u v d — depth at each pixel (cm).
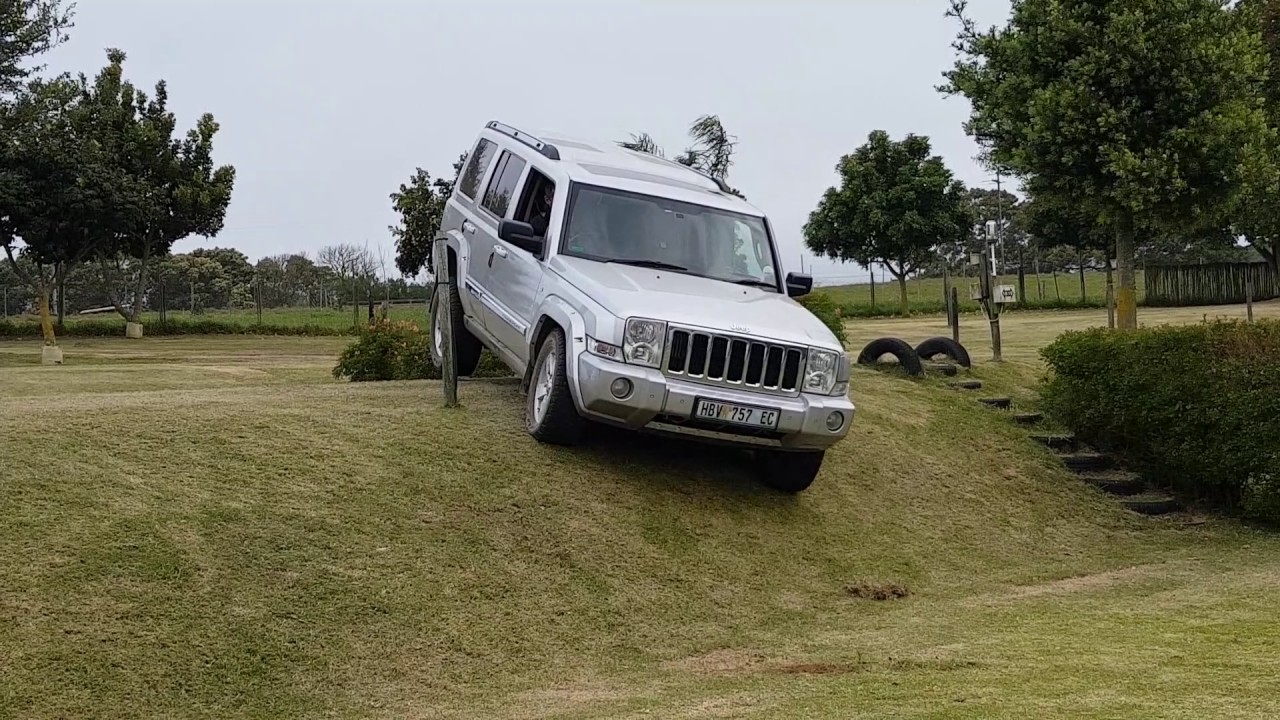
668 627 680
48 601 550
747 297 875
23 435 724
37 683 503
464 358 1145
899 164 4006
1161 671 549
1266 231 2552
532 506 763
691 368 779
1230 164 1502
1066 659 589
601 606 683
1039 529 1062
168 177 3806
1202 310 3522
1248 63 1502
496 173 1059
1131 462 1268
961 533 998
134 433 757
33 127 3338
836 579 820
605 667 618
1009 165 1650
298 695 539
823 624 725
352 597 617
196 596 582
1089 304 3969
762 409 789
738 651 655
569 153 982
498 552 704
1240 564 959
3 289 4631
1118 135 1490
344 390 1018
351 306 4572
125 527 621
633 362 771
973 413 1353
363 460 773
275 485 710
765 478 923
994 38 1667
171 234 3831
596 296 807
